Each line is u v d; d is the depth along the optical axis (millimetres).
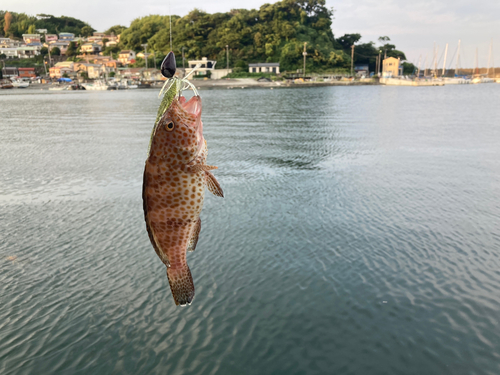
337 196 12188
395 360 5891
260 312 6926
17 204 12055
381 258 8430
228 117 35312
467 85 133750
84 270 8242
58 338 6363
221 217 10695
